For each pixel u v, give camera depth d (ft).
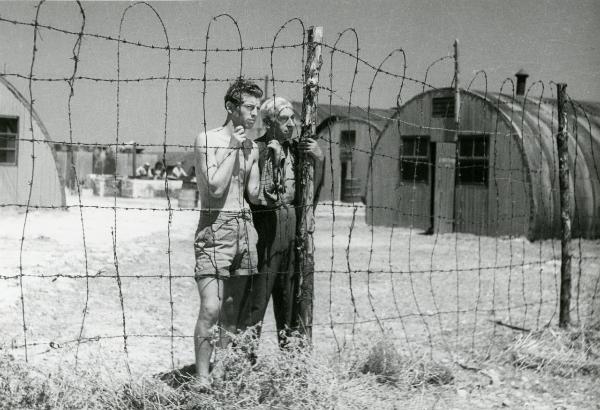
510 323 25.43
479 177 64.44
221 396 14.78
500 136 62.03
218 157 15.56
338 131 113.29
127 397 14.78
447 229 66.85
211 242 15.66
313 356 16.22
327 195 113.70
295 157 17.33
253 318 16.84
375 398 16.57
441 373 18.58
